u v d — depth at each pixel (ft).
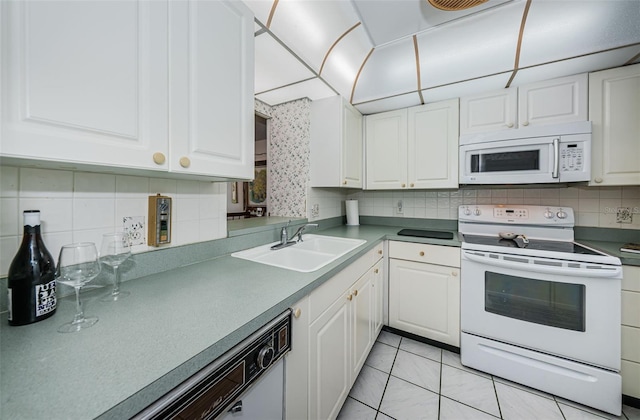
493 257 5.04
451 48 4.99
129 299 2.50
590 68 4.81
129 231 3.05
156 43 2.39
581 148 4.88
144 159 2.33
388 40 5.15
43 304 2.10
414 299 6.20
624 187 5.40
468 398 4.53
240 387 1.98
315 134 6.59
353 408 4.34
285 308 2.54
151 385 1.40
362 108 7.01
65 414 1.18
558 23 4.24
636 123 4.63
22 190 2.27
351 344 4.37
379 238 5.95
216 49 2.99
